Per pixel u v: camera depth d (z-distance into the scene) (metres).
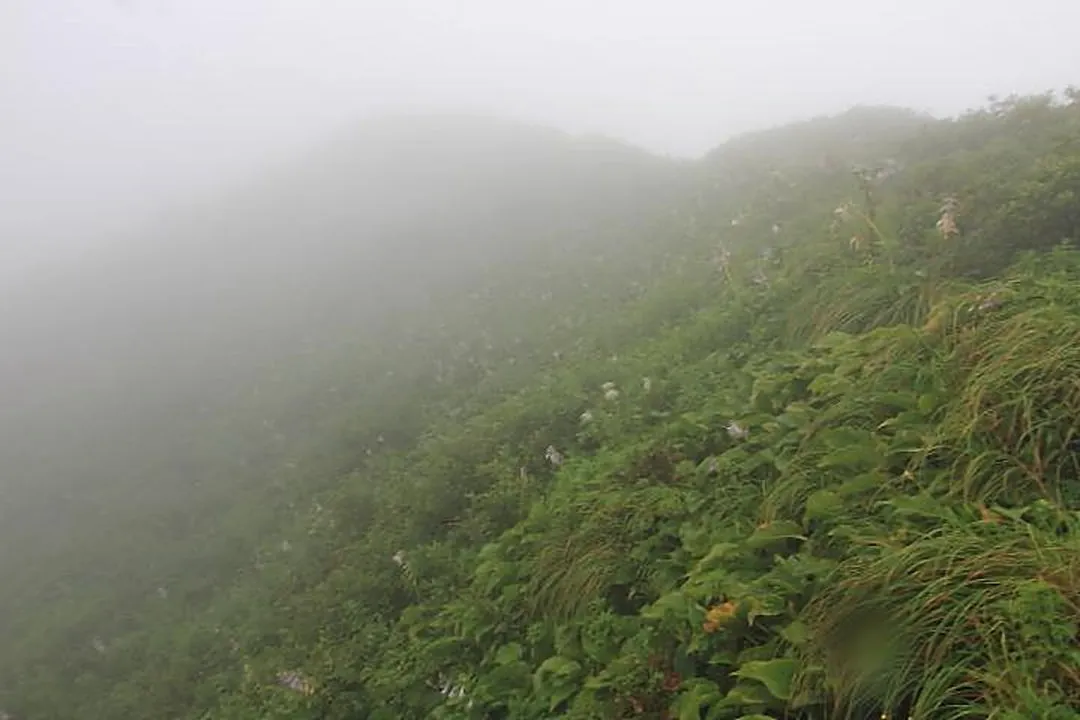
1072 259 5.68
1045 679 2.77
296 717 6.25
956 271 6.41
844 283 7.03
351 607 7.87
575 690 4.48
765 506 4.78
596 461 7.00
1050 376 4.21
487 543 7.28
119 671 10.74
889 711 3.09
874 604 3.36
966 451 4.12
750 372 6.81
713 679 3.94
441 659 5.89
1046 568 3.12
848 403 5.10
